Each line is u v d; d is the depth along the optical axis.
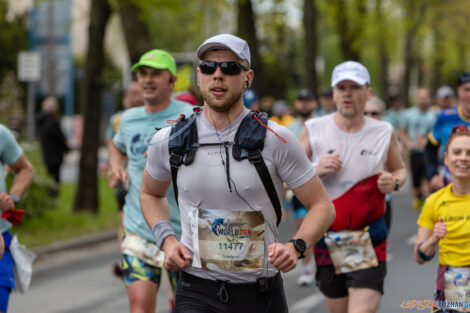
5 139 9.02
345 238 9.09
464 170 7.88
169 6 21.22
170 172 6.66
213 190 6.25
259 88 27.67
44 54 61.62
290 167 6.29
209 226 6.32
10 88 50.75
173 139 6.37
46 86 46.59
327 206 6.44
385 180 9.01
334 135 9.47
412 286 14.57
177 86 18.12
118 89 57.47
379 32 45.53
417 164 26.08
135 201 9.82
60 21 45.50
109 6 22.94
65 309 13.18
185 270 6.62
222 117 6.27
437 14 63.69
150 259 9.46
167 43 62.34
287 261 6.05
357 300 8.94
